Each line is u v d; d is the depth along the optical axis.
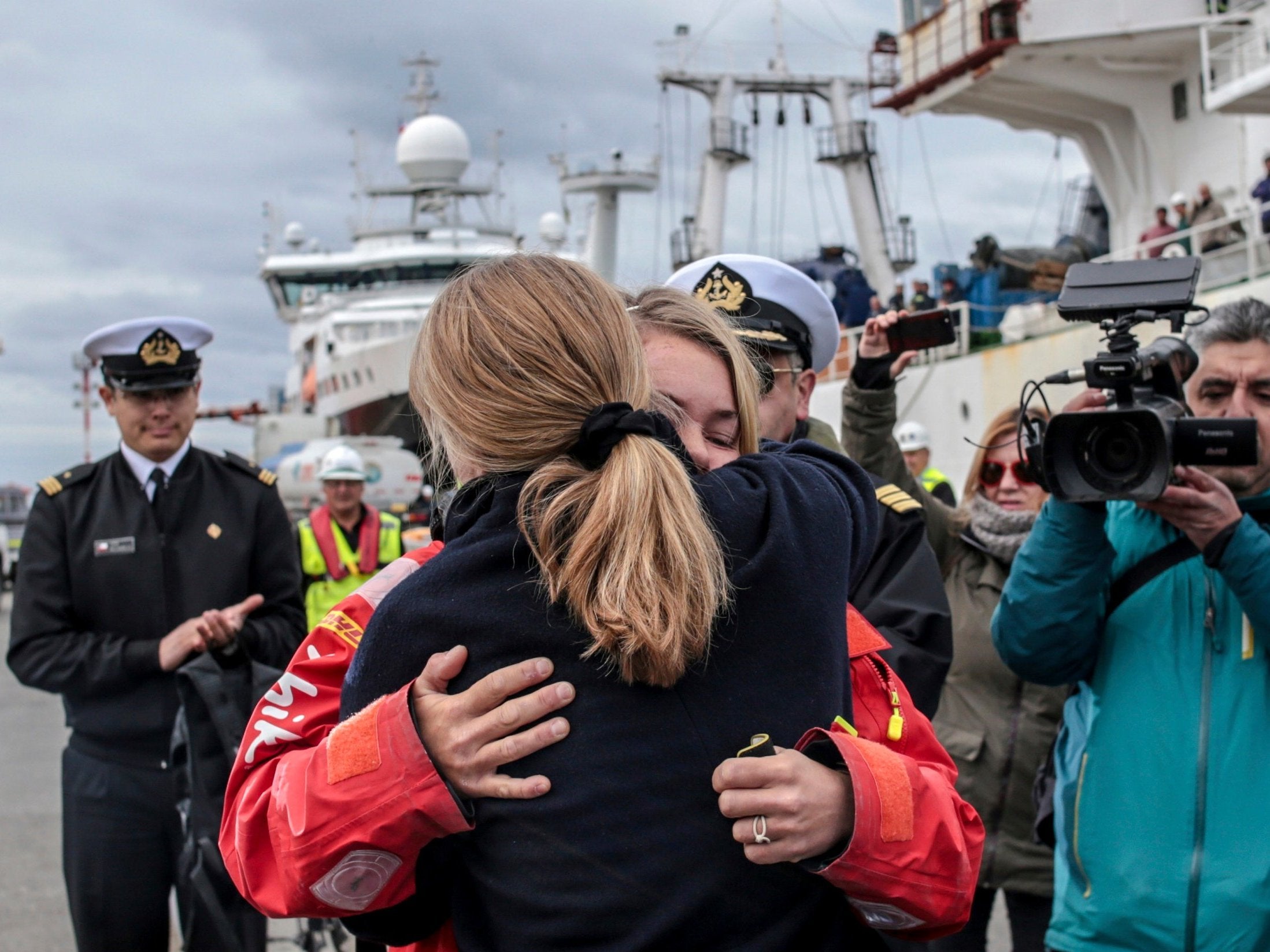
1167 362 2.25
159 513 3.63
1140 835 2.22
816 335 2.63
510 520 1.32
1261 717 2.21
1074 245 17.16
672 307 1.63
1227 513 2.20
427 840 1.31
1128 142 15.52
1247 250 10.70
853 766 1.31
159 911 3.45
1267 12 11.52
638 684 1.29
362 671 1.37
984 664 3.41
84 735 3.43
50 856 5.53
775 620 1.32
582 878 1.27
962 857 1.38
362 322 29.69
